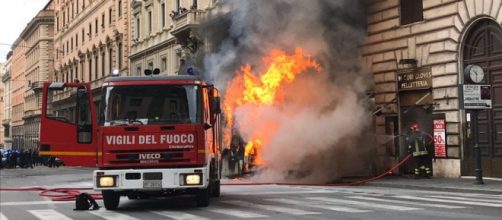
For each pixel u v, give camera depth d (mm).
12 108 123375
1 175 33844
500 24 17891
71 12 75562
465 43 19484
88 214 11578
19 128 111688
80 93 12016
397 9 22141
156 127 11242
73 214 11648
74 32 73875
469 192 15641
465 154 19328
